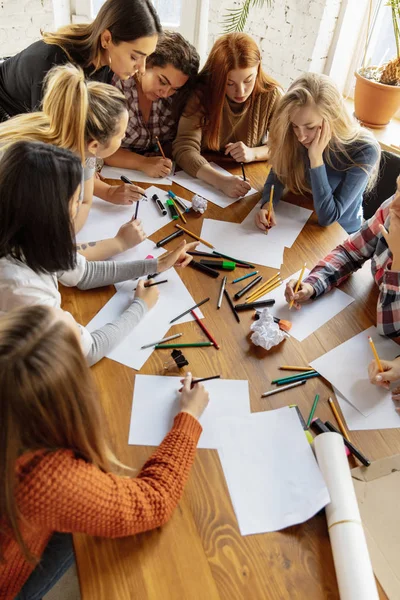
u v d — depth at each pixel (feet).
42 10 8.45
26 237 3.14
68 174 3.10
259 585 2.45
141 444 2.98
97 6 9.35
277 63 8.57
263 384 3.42
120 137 4.42
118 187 5.14
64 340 2.21
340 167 5.49
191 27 9.43
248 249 4.71
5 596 2.70
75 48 5.29
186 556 2.52
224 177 5.52
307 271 4.54
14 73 5.58
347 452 3.02
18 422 2.08
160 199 5.23
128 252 4.50
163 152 6.10
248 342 3.73
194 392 3.19
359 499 2.78
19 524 2.25
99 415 2.42
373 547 2.58
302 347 3.76
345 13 7.50
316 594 2.44
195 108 5.97
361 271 4.64
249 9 8.39
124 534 2.47
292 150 5.29
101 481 2.39
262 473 2.88
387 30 7.88
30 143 3.10
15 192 3.00
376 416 3.30
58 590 4.43
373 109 7.69
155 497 2.55
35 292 3.25
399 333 3.87
